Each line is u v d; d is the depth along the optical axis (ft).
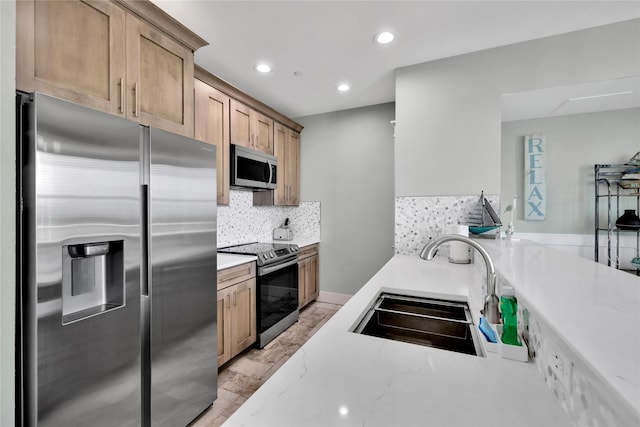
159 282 4.75
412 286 5.12
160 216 4.76
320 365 2.44
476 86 7.64
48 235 3.34
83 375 3.69
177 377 5.12
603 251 7.40
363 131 11.75
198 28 6.55
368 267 11.73
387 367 2.41
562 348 1.92
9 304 2.09
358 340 2.93
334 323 3.41
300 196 12.82
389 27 6.55
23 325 3.28
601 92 7.01
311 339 2.95
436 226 8.10
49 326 3.35
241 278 7.77
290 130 11.96
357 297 4.49
